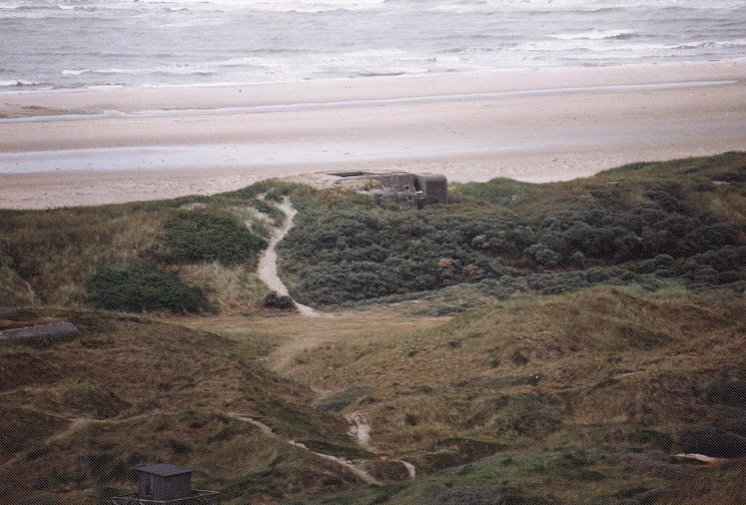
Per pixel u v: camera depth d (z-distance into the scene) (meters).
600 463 93.12
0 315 135.00
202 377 123.44
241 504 87.94
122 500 84.31
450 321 155.38
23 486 93.56
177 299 184.25
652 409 109.62
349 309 188.25
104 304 181.00
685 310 159.00
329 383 134.12
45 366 119.19
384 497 87.31
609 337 142.25
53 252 193.62
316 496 89.88
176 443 99.69
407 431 110.44
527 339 138.25
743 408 109.81
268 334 159.88
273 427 105.38
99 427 103.56
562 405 114.75
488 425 111.38
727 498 75.31
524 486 86.38
